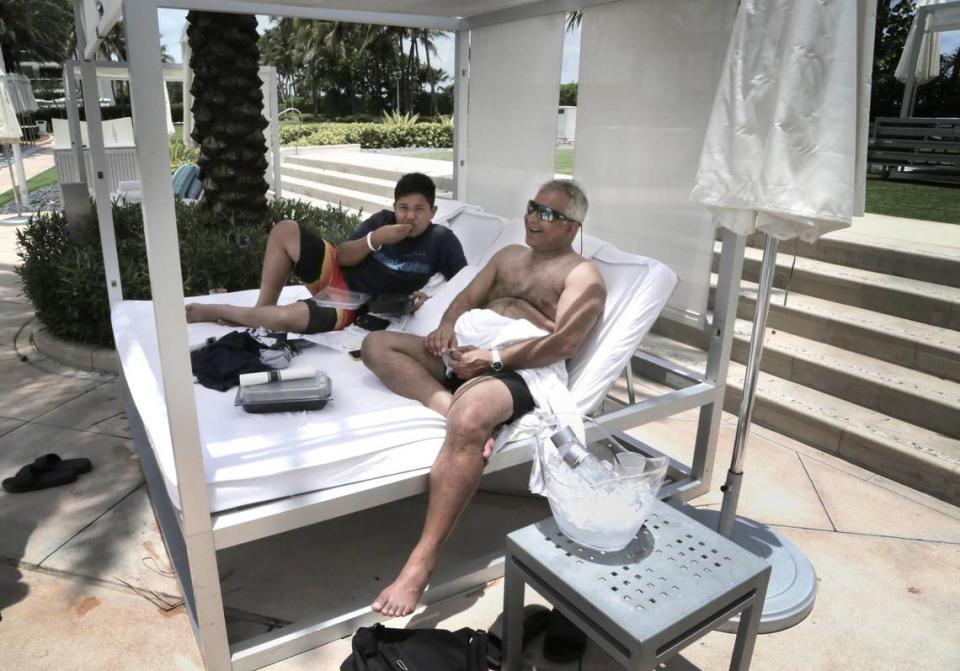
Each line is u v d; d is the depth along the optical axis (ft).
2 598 7.34
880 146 25.44
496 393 7.32
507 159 12.85
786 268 13.87
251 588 7.60
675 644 5.17
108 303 13.39
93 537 8.39
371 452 6.79
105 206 11.98
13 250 24.73
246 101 16.85
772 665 6.65
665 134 9.59
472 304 9.29
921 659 6.74
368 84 114.01
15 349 14.70
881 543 8.54
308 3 10.55
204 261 15.02
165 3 9.78
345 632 6.92
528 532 6.09
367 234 10.61
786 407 11.25
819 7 5.48
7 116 31.40
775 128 5.79
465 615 7.28
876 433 10.27
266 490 6.35
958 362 10.74
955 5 23.89
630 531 5.77
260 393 7.39
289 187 39.37
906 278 12.94
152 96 4.96
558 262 8.70
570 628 6.73
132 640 6.82
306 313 10.15
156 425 7.01
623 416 8.45
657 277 8.45
